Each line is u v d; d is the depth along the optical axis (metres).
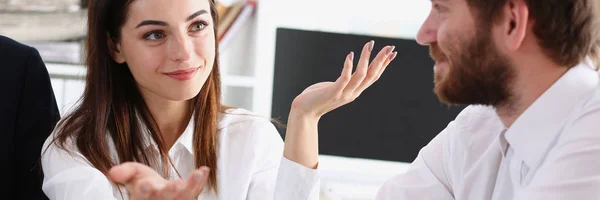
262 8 2.53
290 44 2.40
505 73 1.04
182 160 1.46
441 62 1.10
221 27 2.51
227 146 1.48
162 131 1.46
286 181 1.29
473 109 1.31
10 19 2.41
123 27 1.33
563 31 1.01
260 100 2.53
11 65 1.51
